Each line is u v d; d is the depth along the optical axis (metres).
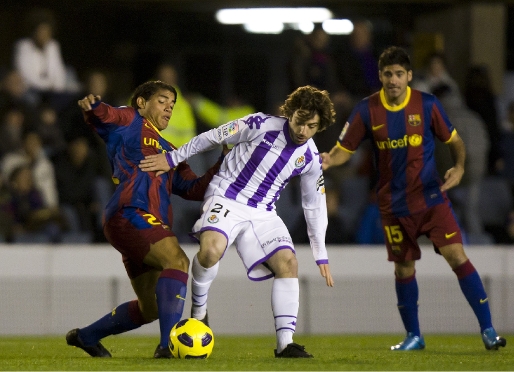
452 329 33.75
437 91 38.09
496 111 40.38
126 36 50.47
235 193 18.22
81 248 33.06
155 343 25.67
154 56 50.22
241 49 50.22
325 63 41.34
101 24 50.25
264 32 49.81
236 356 19.16
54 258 32.94
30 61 42.12
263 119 17.97
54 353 20.92
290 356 17.94
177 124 38.31
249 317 33.16
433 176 22.06
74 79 47.03
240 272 33.22
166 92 18.59
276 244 18.05
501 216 39.22
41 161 37.28
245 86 50.28
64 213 36.78
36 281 32.75
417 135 21.81
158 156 17.92
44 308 32.72
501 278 33.94
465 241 34.66
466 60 43.66
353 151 22.59
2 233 35.41
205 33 50.03
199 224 18.12
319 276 33.59
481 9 43.38
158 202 17.80
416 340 22.84
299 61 40.91
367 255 33.97
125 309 18.77
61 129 39.41
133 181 17.69
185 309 31.50
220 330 33.00
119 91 49.16
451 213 22.09
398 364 17.23
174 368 15.69
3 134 38.34
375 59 42.88
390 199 22.25
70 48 49.78
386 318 33.88
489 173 40.69
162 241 17.12
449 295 33.81
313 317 33.50
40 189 36.81
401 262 22.66
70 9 44.03
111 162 18.16
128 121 18.16
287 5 43.84
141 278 18.09
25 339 28.28
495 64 43.69
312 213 18.55
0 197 36.12
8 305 32.59
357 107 22.31
